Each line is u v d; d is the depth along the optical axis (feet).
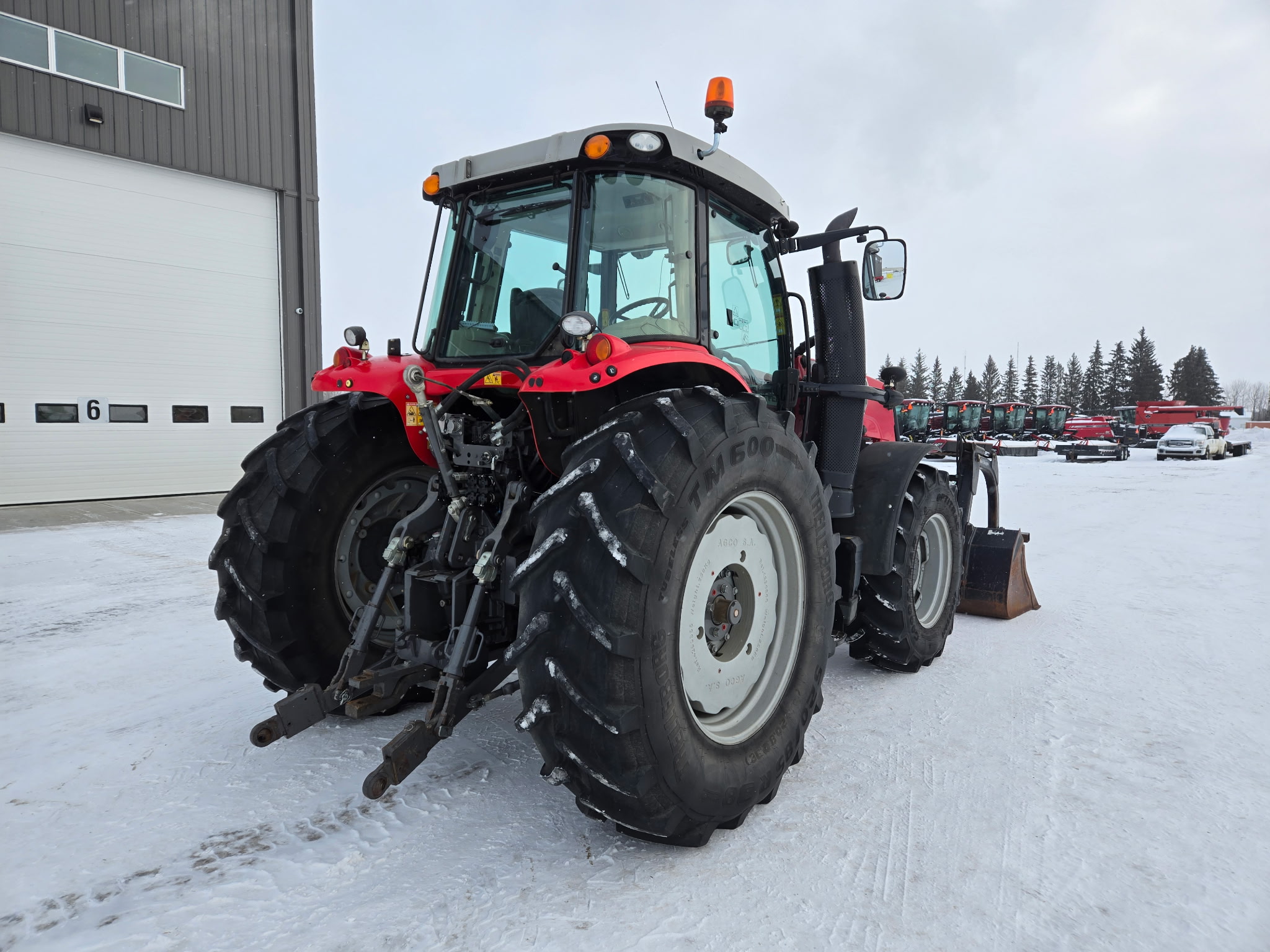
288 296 40.98
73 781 7.43
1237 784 7.66
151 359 36.37
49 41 32.53
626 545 5.71
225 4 37.78
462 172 8.41
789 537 7.68
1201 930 5.41
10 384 32.37
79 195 33.94
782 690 7.51
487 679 6.79
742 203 9.06
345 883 5.82
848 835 6.67
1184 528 27.68
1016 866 6.19
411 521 7.58
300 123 40.86
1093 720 9.39
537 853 6.29
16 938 5.13
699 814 6.20
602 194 7.75
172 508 31.94
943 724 9.27
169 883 5.77
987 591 14.46
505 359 7.49
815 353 10.51
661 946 5.14
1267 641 12.91
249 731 8.68
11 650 12.05
